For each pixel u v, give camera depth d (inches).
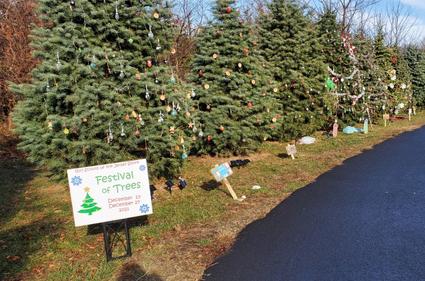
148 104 316.2
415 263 188.9
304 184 344.8
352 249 207.8
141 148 313.9
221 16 441.4
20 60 541.0
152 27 318.7
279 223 253.0
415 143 531.8
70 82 289.0
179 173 374.6
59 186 362.3
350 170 388.2
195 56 449.4
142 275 193.8
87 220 202.4
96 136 299.6
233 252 214.8
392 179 345.7
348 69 682.2
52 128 289.9
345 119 684.7
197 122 389.4
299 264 194.7
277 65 570.3
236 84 437.4
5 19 573.3
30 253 221.8
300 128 578.2
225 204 295.7
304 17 584.4
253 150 489.1
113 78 301.0
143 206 211.5
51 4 298.0
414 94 1057.5
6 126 535.8
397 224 239.6
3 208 304.7
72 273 197.0
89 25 299.4
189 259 209.3
